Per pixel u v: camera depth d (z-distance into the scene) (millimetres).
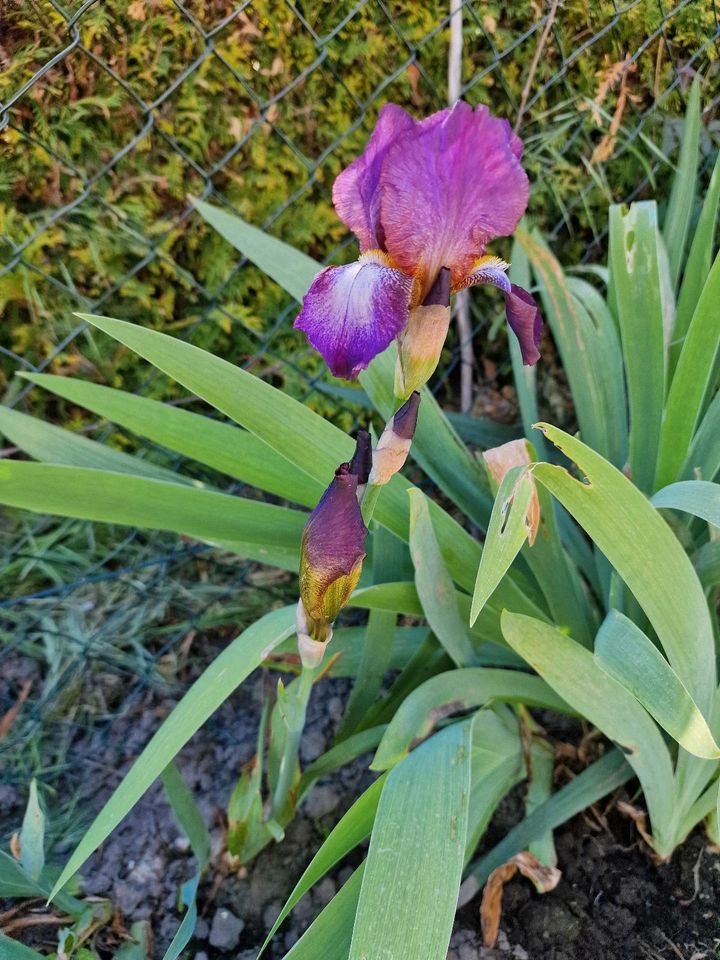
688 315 643
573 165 847
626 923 512
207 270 786
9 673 729
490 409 911
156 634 758
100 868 584
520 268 736
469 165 293
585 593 611
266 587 791
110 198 715
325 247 832
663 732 540
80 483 457
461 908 525
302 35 717
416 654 577
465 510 591
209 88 700
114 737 691
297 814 598
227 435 516
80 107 670
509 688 510
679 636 415
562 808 518
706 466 523
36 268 659
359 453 356
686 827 526
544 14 755
